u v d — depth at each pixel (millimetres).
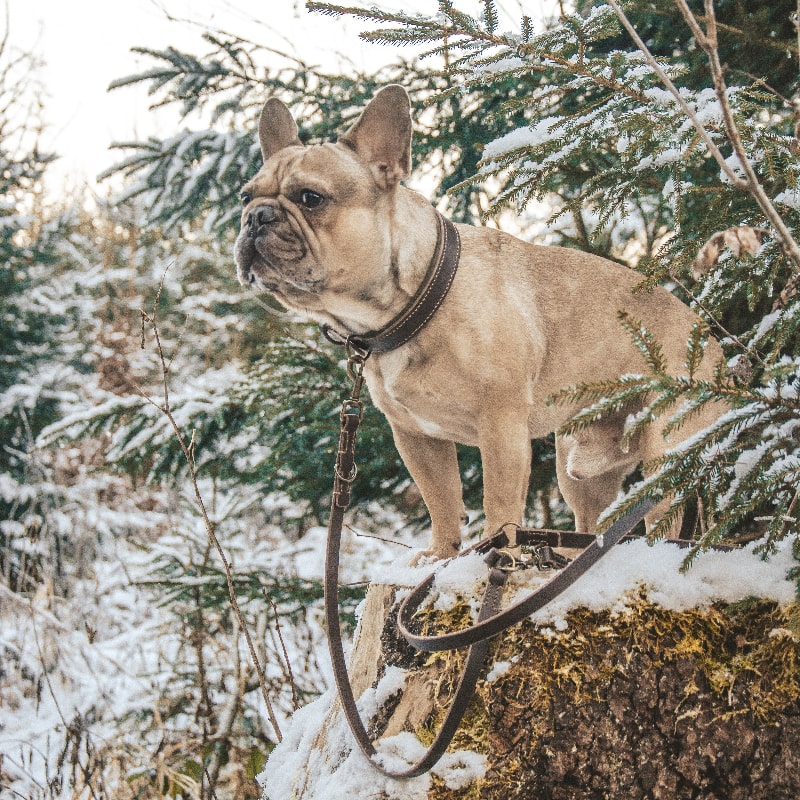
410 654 1979
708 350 2498
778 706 1781
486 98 3596
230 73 4391
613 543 1805
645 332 1675
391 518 5375
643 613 1830
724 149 2908
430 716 1852
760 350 2383
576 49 2146
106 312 11031
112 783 3375
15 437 7254
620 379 1671
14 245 7840
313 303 2303
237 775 3275
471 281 2311
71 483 7652
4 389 7328
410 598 1932
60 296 8633
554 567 2051
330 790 1845
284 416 4090
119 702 4152
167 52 4328
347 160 2271
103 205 6023
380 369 2332
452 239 2340
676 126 2100
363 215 2232
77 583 6051
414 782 1762
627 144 2314
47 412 7355
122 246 12047
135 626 5500
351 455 2207
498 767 1745
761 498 1756
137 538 7238
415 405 2314
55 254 8461
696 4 3270
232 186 4551
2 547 6535
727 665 1799
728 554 1955
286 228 2188
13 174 8844
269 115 2623
